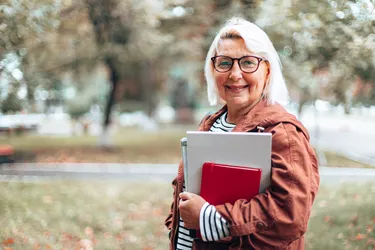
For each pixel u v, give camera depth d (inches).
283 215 51.4
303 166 53.6
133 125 1071.6
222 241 55.9
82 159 437.4
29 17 191.3
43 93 316.5
